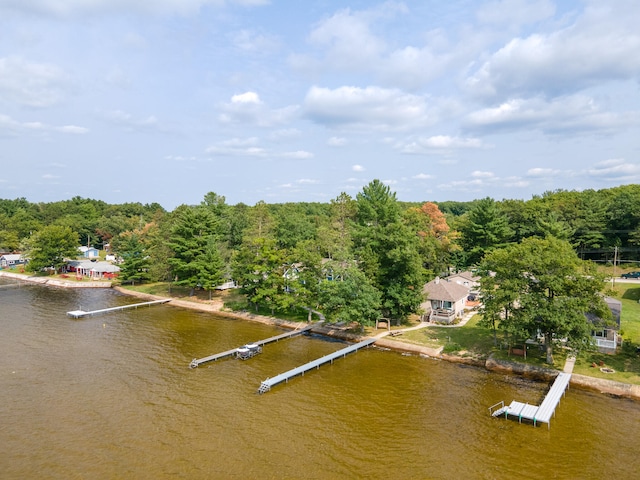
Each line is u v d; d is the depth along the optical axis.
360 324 57.25
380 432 31.84
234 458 28.11
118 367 44.78
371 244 61.62
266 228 107.38
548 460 28.22
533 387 39.88
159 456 28.19
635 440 30.62
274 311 68.81
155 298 82.12
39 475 25.92
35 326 60.97
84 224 162.88
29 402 36.06
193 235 80.69
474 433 31.73
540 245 45.66
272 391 39.22
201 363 46.09
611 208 95.44
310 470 26.88
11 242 137.50
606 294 41.44
